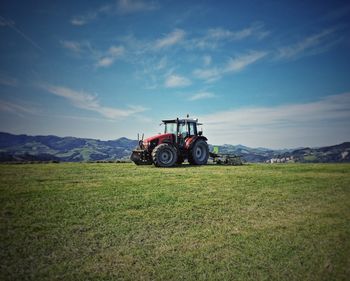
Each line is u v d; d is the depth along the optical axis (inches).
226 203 227.3
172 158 497.0
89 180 312.7
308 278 120.3
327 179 337.7
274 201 235.8
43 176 333.7
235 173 387.9
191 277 120.3
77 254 136.9
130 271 123.9
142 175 361.1
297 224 183.3
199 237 161.2
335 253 142.3
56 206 204.5
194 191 265.1
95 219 182.9
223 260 135.0
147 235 161.9
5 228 161.8
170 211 203.8
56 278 116.0
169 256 138.3
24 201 213.5
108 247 145.7
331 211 210.5
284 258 137.3
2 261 126.8
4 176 328.5
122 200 227.0
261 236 163.5
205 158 572.1
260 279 119.3
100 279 117.0
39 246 142.6
